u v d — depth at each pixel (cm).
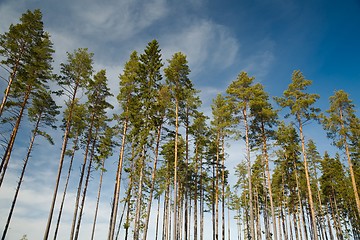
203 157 3094
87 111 2684
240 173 3903
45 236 1941
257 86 2372
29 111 2541
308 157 3341
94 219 3172
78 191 2552
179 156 3072
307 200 3831
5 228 2203
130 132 2289
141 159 2192
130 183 2473
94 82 2630
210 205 3447
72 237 2384
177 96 2278
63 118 2645
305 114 2289
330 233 3759
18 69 2131
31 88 2275
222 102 2820
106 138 2909
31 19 2214
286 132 2478
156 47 2528
